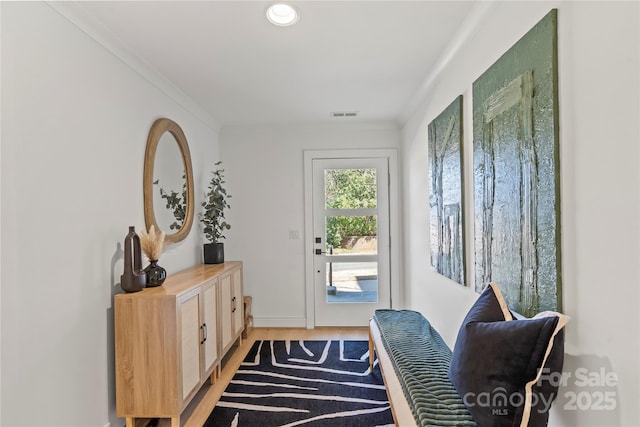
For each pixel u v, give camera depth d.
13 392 1.41
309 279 4.13
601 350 1.06
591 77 1.09
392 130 4.10
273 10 1.81
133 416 1.98
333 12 1.83
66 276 1.70
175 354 1.98
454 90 2.30
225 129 4.13
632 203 0.95
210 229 3.49
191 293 2.22
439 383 1.61
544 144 1.29
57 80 1.66
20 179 1.45
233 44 2.16
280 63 2.45
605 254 1.04
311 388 2.61
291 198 4.16
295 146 4.15
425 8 1.81
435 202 2.68
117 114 2.13
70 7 1.69
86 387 1.82
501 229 1.63
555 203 1.24
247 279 4.16
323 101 3.30
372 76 2.71
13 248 1.42
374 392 2.55
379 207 4.12
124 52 2.17
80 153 1.81
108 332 2.01
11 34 1.42
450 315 2.41
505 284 1.60
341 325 4.12
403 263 4.05
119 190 2.15
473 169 1.98
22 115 1.47
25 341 1.46
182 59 2.35
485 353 1.28
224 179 4.15
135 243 2.11
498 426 1.21
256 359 3.16
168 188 2.79
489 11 1.74
